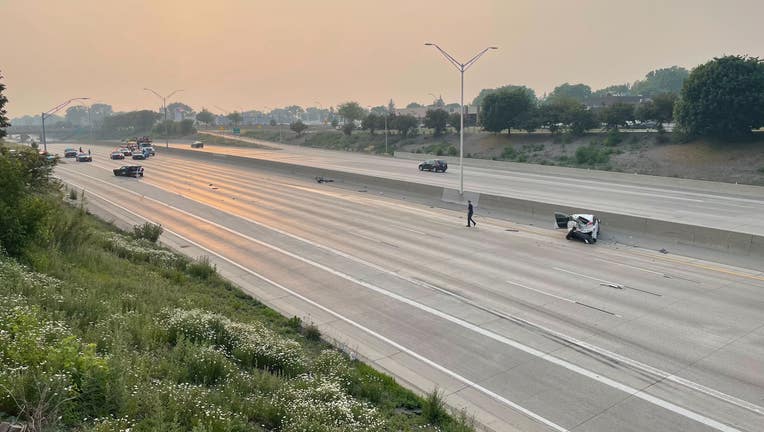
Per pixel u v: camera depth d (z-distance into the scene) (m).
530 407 12.13
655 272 22.75
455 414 11.46
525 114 90.50
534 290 20.33
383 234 30.83
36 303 12.41
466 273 22.72
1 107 41.72
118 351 9.93
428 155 83.38
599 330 16.42
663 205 40.09
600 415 11.76
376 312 18.23
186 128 181.50
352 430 9.34
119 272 19.09
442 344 15.59
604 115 80.94
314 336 15.74
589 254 25.91
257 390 10.73
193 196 46.44
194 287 19.58
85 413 7.98
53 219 21.28
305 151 104.56
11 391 7.38
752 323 16.91
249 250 27.31
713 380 13.24
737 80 63.59
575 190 48.03
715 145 66.31
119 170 61.12
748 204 40.53
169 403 8.80
